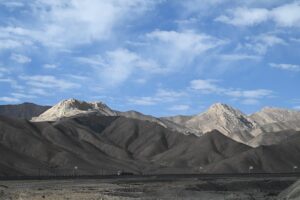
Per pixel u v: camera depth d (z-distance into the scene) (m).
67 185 96.44
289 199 64.88
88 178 141.25
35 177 148.88
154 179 128.62
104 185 96.06
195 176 161.12
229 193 84.38
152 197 71.38
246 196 77.12
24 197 64.94
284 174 175.75
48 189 82.19
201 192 83.38
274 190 100.94
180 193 79.50
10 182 111.56
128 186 92.38
